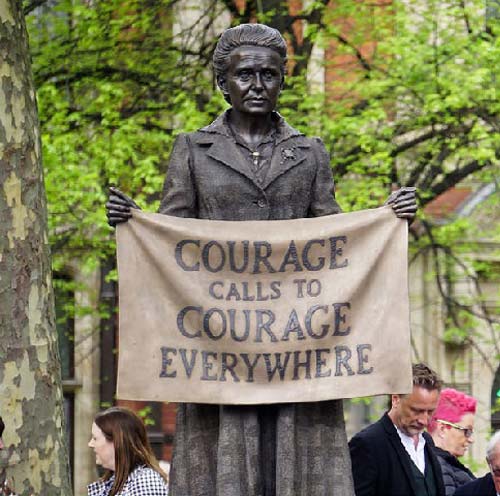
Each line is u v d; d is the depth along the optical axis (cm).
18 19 1827
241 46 1255
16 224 1806
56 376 1820
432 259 3684
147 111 3152
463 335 3391
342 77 3409
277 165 1262
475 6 3181
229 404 1240
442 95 3106
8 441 1769
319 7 3197
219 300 1247
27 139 1828
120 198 1251
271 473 1248
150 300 1248
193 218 1266
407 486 1596
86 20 3181
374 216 1258
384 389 1245
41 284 1817
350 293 1249
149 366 1241
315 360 1246
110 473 1589
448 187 3275
